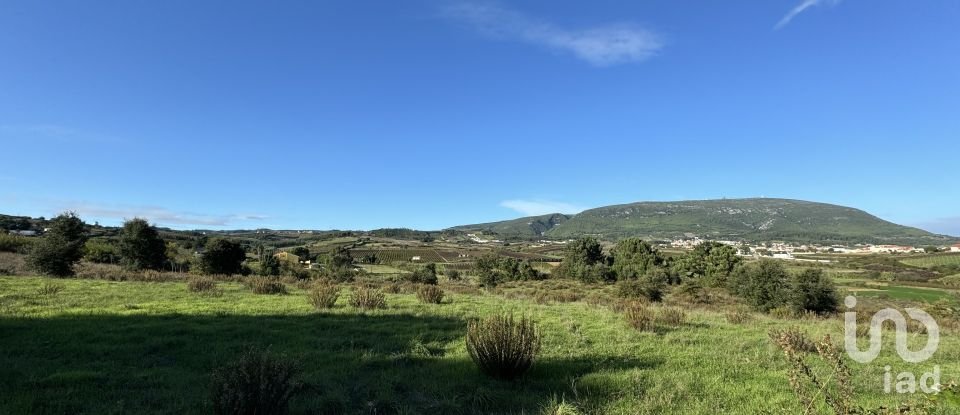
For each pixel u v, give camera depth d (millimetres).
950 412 6410
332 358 9281
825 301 28203
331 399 6574
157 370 8203
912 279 71938
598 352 10586
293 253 97312
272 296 21516
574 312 19031
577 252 81938
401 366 8852
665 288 50031
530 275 74188
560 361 9500
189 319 13648
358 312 16172
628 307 16609
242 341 10781
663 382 7906
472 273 80812
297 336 11484
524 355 8016
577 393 7109
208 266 46031
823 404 6633
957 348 14156
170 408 6312
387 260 113938
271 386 5770
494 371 8039
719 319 19828
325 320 14016
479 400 6699
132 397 6773
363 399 6848
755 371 9062
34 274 29844
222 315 14641
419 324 13570
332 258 76500
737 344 12328
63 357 8930
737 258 66812
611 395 7090
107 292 19891
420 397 6918
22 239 47969
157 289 22281
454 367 8711
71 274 30250
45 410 6137
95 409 6203
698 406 6727
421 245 156500
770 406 6695
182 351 9734
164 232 117938
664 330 14641
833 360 5176
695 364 9648
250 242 136750
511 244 194750
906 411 4453
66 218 31828
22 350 9297
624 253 76000
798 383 5371
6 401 6348
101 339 10539
